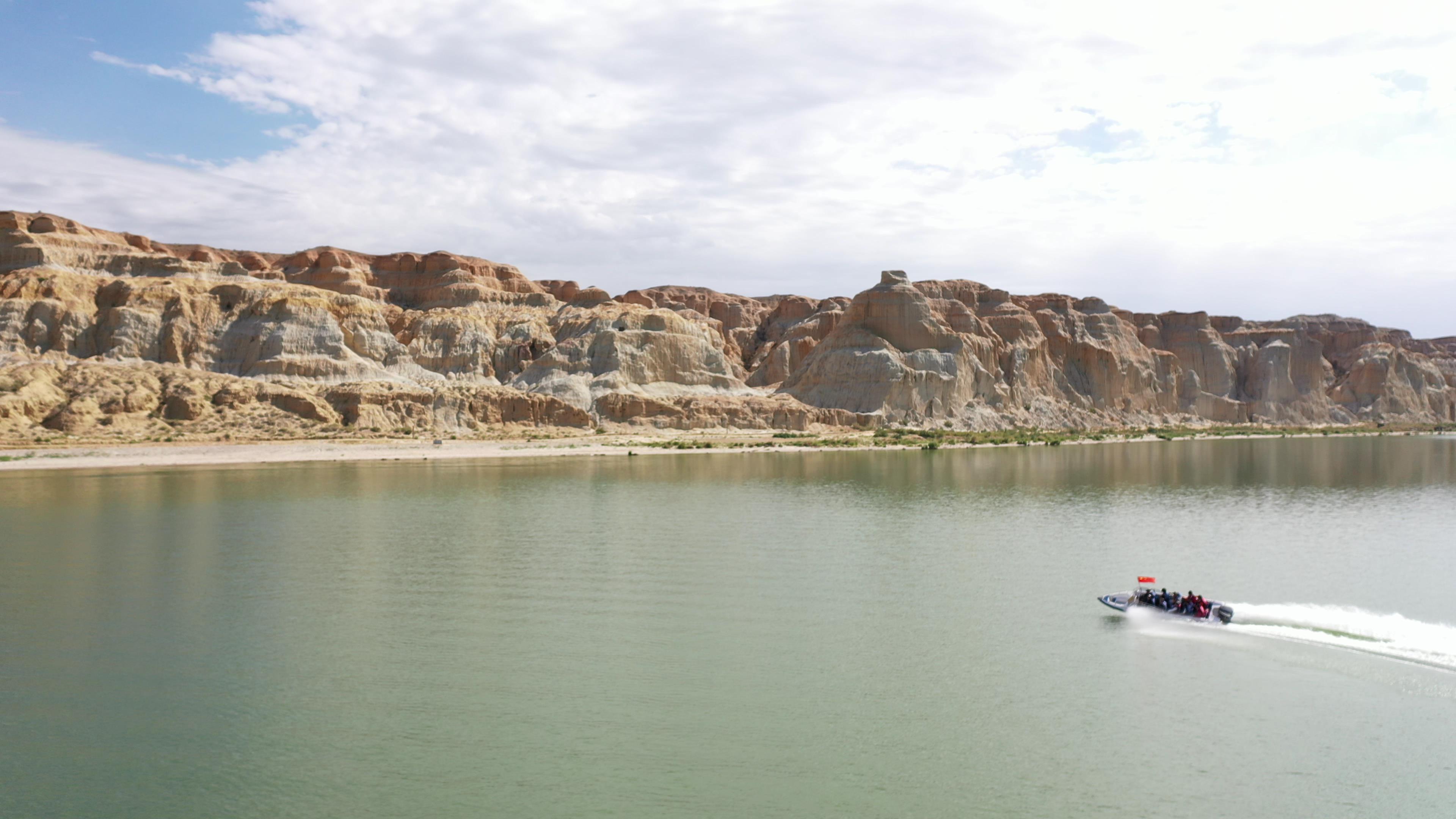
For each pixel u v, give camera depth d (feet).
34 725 102.58
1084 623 141.38
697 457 456.45
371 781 89.97
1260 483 344.08
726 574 171.32
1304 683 115.55
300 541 199.82
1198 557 191.01
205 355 578.25
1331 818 83.41
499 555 185.98
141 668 119.03
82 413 431.02
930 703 108.99
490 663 121.19
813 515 244.22
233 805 85.66
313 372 577.43
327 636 131.64
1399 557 192.44
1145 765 93.50
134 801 86.53
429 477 331.98
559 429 564.30
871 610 146.82
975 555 190.70
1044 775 91.61
